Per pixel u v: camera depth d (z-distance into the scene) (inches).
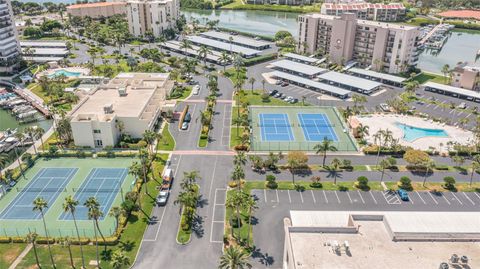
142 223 4318.4
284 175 5216.5
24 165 5462.6
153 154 5639.8
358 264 2844.5
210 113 6993.1
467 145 5949.8
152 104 6998.0
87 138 5866.1
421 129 6633.9
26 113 7071.9
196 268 3740.2
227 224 4306.1
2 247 3976.4
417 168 5408.5
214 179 5123.0
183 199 4215.1
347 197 4778.5
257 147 5959.6
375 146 5925.2
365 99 7313.0
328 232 3154.5
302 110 7327.8
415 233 3117.6
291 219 4065.0
